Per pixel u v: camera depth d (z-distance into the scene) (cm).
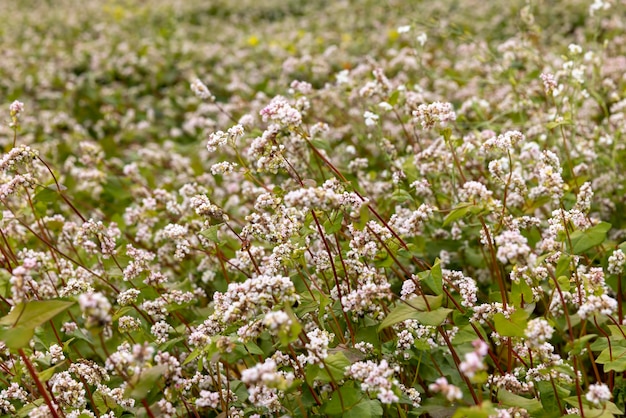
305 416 95
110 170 155
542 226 121
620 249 101
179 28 351
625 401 103
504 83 152
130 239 134
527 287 98
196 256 128
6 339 88
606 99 157
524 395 101
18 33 359
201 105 208
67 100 229
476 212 97
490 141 102
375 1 357
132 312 113
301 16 395
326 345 92
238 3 410
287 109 98
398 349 100
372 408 94
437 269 95
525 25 162
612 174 129
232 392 101
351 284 108
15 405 104
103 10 412
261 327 95
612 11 206
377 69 132
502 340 100
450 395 85
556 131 133
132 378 88
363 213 91
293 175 107
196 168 156
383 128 147
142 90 251
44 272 114
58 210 149
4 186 106
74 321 111
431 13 297
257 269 105
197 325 110
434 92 194
